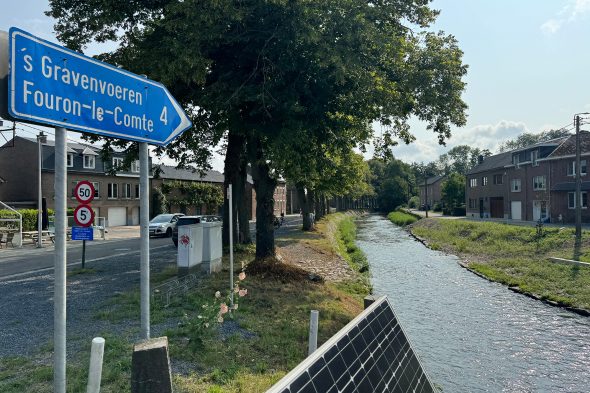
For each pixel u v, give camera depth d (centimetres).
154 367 267
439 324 1271
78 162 4162
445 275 2031
